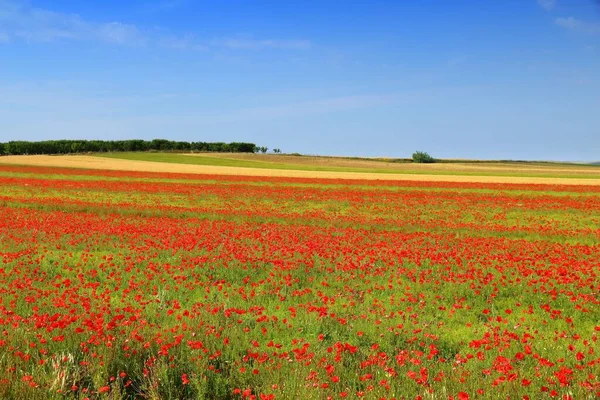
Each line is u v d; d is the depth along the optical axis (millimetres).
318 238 20172
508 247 19094
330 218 29266
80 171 72312
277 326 9844
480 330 9922
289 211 33625
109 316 9695
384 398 6215
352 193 44438
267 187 49031
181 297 11859
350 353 8047
